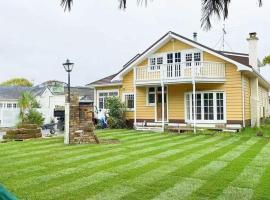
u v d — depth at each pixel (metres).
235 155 10.56
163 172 7.92
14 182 7.00
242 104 20.70
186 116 22.84
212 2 3.69
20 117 22.86
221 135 17.88
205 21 3.73
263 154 10.77
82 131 14.34
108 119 24.59
